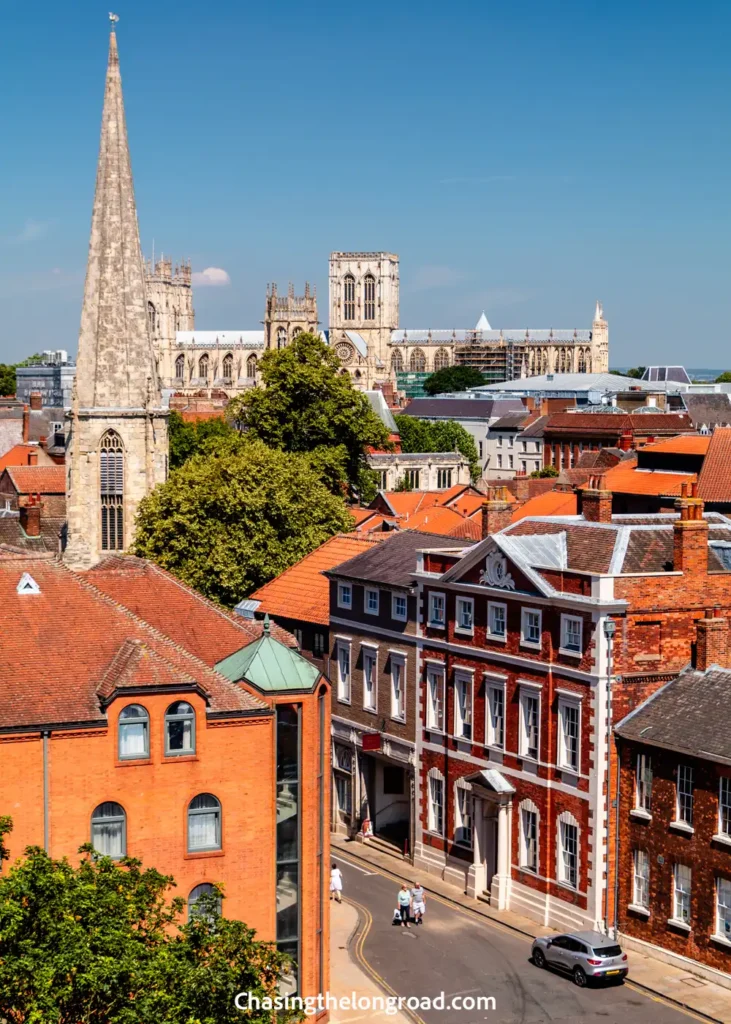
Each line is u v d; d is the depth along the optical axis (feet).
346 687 326.03
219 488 394.11
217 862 204.44
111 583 258.98
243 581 388.57
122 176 461.37
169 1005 151.23
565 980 233.55
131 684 199.52
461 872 283.38
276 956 169.78
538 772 262.26
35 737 196.24
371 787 320.91
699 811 232.94
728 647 255.50
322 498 418.51
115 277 460.14
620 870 249.14
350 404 518.78
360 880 289.33
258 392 515.91
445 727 288.92
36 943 152.46
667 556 262.06
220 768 203.92
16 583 216.74
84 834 198.90
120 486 465.06
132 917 161.79
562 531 276.00
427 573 294.87
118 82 458.91
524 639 265.75
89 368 461.37
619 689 248.93
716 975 229.04
